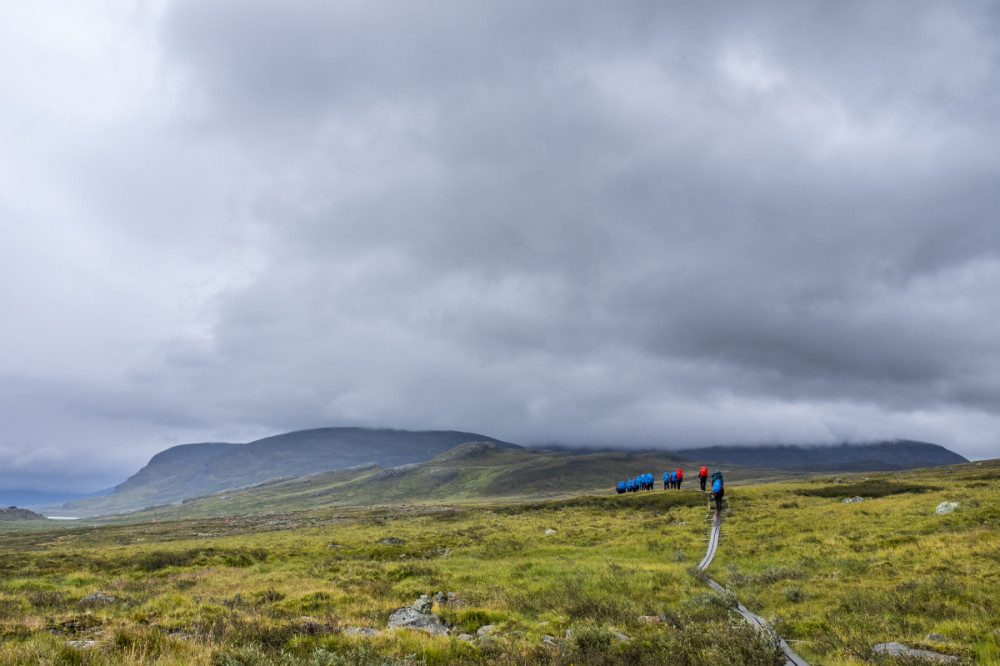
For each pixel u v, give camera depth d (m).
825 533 34.16
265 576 30.59
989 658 12.19
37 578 30.92
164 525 103.19
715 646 13.25
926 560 23.53
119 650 11.54
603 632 14.81
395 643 14.12
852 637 14.81
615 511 60.50
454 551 42.53
